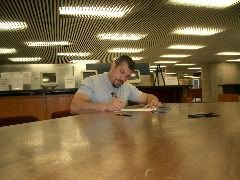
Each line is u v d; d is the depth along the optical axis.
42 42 7.85
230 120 1.25
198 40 8.63
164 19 5.90
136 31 6.98
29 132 1.04
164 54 11.63
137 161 0.56
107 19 5.74
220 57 13.57
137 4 4.79
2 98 4.21
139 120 1.38
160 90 4.93
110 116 1.65
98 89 2.48
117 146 0.73
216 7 5.16
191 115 1.51
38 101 4.32
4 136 0.95
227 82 15.98
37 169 0.53
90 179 0.46
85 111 2.10
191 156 0.58
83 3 4.64
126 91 2.65
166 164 0.53
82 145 0.76
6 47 8.38
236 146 0.67
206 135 0.85
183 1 4.76
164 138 0.83
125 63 2.46
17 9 4.86
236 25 6.72
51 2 4.53
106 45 8.74
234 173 0.45
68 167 0.53
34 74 5.88
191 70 19.97
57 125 1.24
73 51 9.48
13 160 0.61
